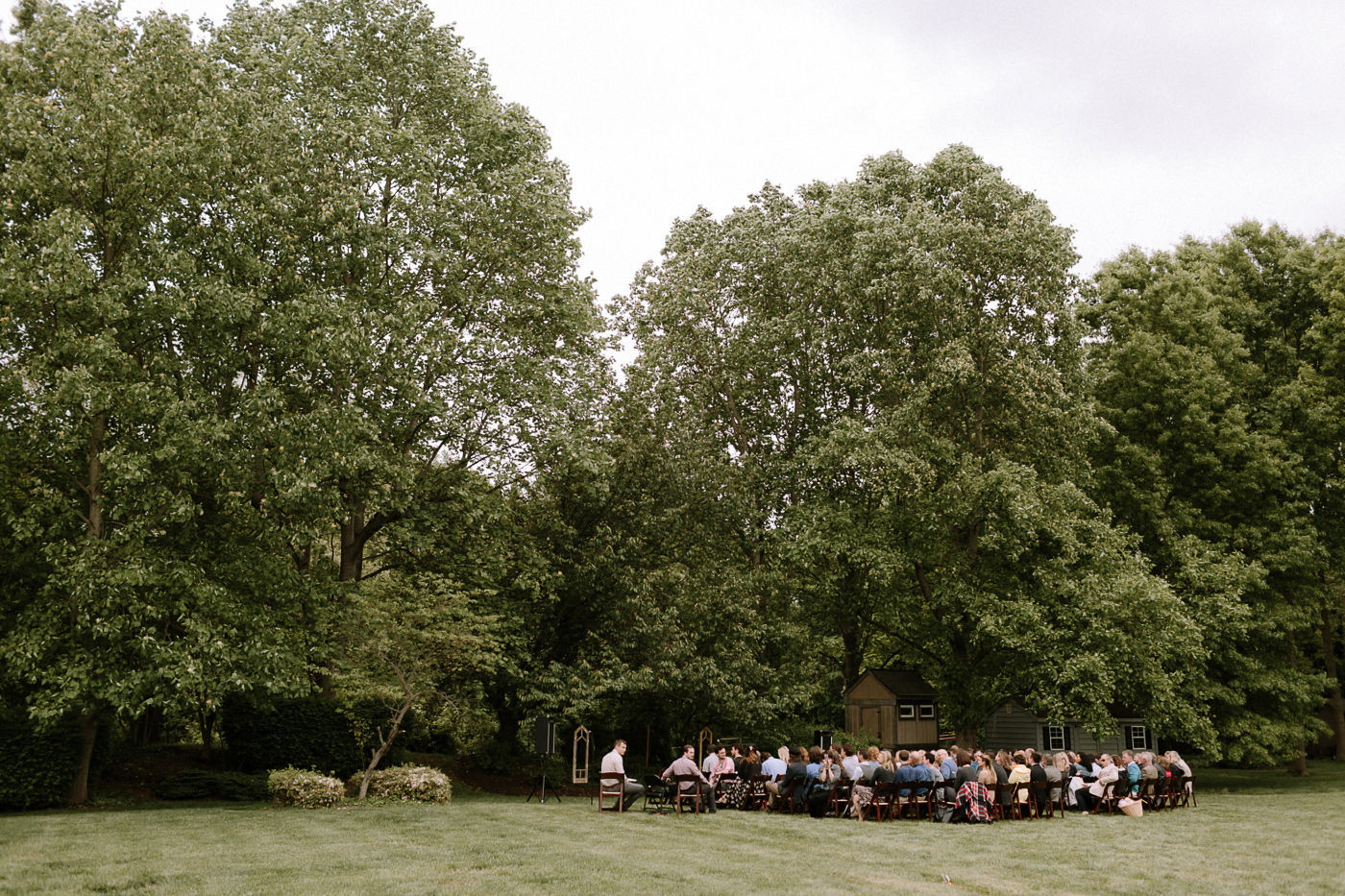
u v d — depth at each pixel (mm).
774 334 29359
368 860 10250
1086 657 23109
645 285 33094
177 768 21016
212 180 17734
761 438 32562
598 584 23516
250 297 17328
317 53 21016
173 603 16281
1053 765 18844
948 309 25906
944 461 26359
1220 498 29156
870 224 27438
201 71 17578
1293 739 28984
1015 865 10961
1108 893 9305
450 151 21953
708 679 22797
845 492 27859
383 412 19766
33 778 15852
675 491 25359
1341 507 30969
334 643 18984
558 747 25188
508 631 22500
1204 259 34688
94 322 16125
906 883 9617
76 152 15734
